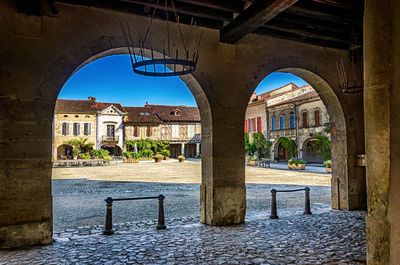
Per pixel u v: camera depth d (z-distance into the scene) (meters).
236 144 5.78
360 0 4.89
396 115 2.29
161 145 43.09
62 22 4.63
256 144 29.88
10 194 4.27
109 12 4.90
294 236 4.78
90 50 4.75
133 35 5.04
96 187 11.73
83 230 5.44
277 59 6.24
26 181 4.35
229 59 5.80
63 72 4.60
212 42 5.68
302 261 3.69
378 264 2.29
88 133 40.22
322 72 6.70
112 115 41.84
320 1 4.68
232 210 5.64
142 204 8.12
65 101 41.00
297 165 20.64
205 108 5.74
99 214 6.86
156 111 46.91
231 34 5.34
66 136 39.06
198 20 5.48
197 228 5.34
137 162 32.72
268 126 31.09
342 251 4.05
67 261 3.72
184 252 4.05
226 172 5.65
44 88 4.49
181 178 15.41
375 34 2.38
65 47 4.62
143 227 5.62
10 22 4.35
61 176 16.64
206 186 5.70
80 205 7.99
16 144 4.31
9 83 4.31
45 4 4.55
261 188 11.22
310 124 25.72
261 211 6.96
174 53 5.35
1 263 3.65
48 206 4.46
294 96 28.47
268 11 4.40
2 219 4.21
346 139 6.85
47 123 4.50
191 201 8.52
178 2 4.82
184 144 46.03
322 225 5.48
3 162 4.24
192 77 5.50
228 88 5.77
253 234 4.92
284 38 6.25
